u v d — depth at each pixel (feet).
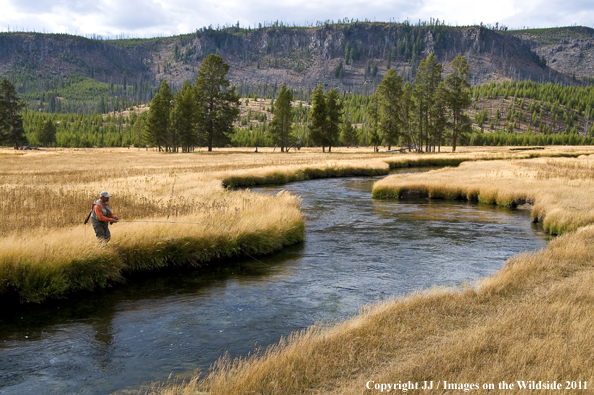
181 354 19.58
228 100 281.33
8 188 70.38
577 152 229.04
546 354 15.38
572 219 49.11
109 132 583.58
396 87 282.36
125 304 27.12
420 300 22.93
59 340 21.45
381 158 196.13
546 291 23.29
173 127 288.71
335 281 31.94
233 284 31.48
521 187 78.95
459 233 51.11
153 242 35.09
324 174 137.59
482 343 16.42
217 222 41.37
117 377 17.43
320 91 283.38
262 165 146.00
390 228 54.44
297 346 17.52
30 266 27.50
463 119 278.67
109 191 68.08
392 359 16.12
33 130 563.07
